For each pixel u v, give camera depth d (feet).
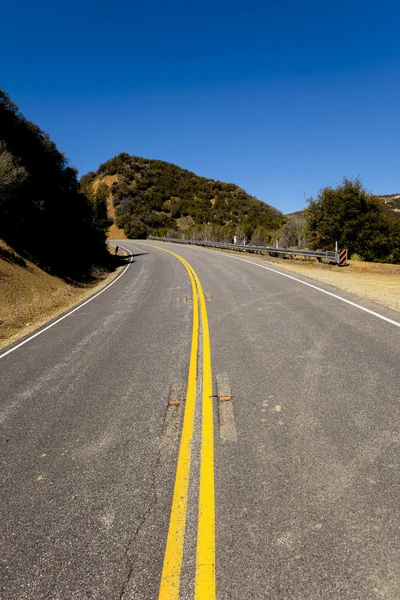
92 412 13.65
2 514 8.87
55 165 69.26
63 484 9.73
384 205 68.18
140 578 6.79
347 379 14.08
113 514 8.46
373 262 62.44
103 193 103.65
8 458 11.25
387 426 10.78
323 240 72.79
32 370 19.12
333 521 7.61
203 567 6.86
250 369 16.02
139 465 10.16
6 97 55.98
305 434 10.78
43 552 7.62
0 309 34.35
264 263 59.77
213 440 10.96
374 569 6.50
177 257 83.66
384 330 19.53
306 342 18.75
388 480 8.61
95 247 84.74
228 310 27.84
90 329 26.55
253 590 6.33
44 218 63.41
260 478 9.11
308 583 6.36
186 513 8.22
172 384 15.35
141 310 31.40
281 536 7.36
